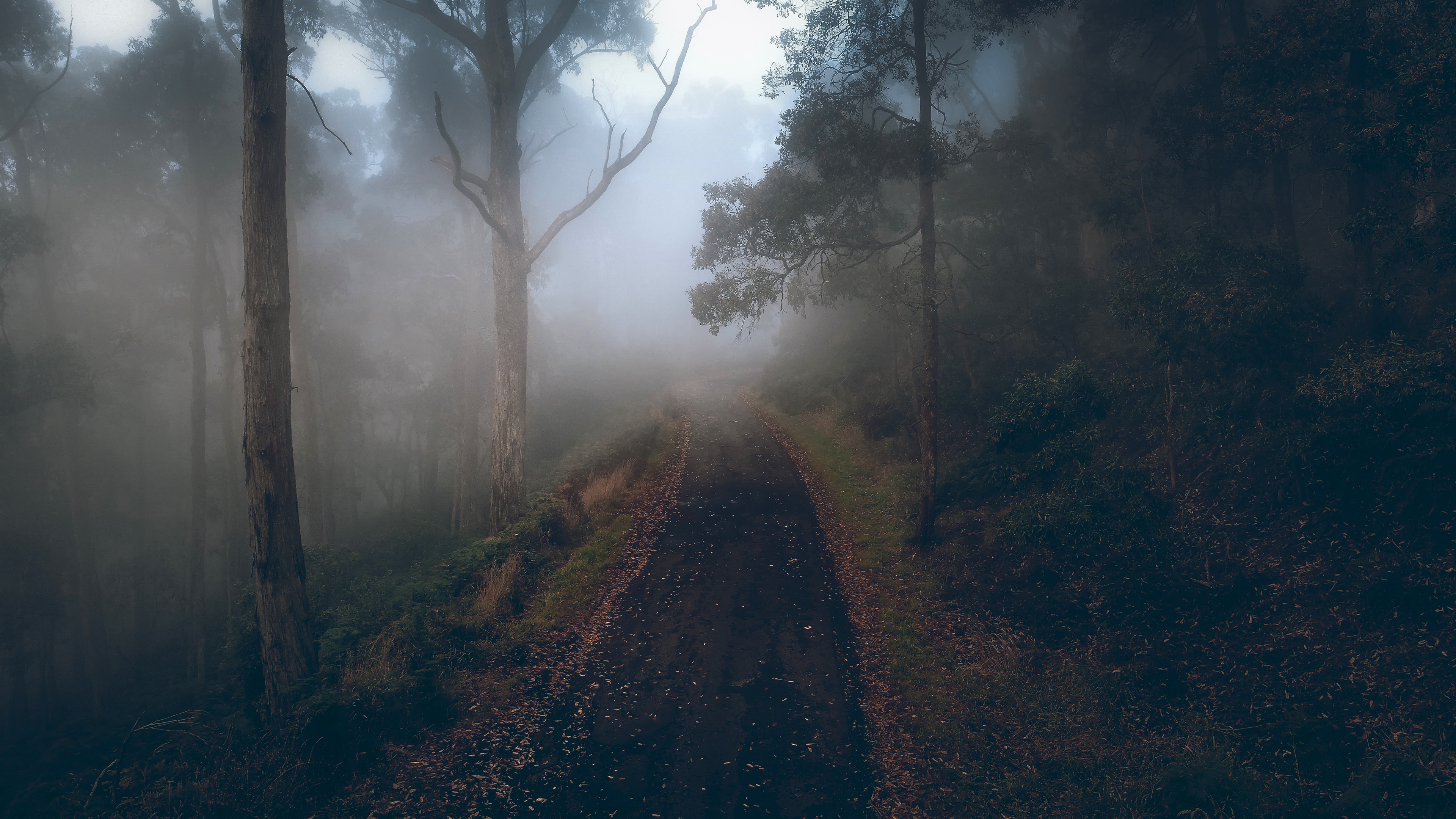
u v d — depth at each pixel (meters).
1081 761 5.86
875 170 11.75
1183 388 10.45
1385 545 6.92
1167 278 9.38
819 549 12.70
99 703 19.34
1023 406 9.91
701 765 6.31
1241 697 6.20
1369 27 8.67
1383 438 7.23
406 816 5.50
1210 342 8.98
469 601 9.37
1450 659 5.59
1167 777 5.20
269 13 7.25
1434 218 8.17
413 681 6.89
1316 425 7.80
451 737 6.66
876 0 11.55
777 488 17.27
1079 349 15.28
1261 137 9.51
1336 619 6.54
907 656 8.32
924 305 11.80
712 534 13.70
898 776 6.11
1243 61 9.70
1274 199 12.55
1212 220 13.41
